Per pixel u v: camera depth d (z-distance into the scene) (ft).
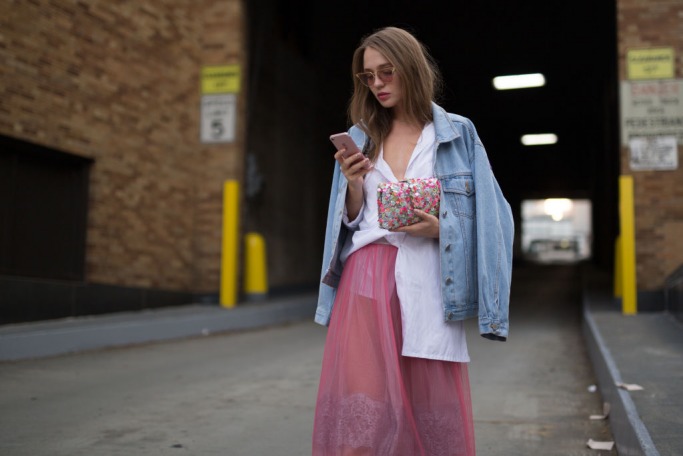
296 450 13.97
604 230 85.40
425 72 8.39
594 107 87.10
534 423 16.24
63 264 32.30
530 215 264.72
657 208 36.29
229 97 42.55
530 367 24.48
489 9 65.41
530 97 87.10
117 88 35.58
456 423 7.97
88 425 15.78
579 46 72.13
